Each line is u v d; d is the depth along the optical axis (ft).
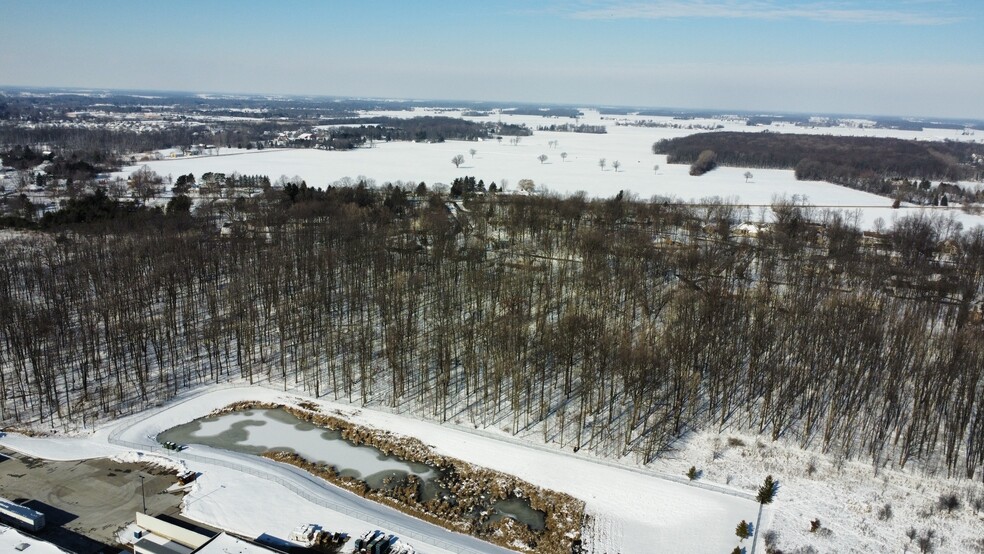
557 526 311.27
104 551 279.28
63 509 307.17
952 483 339.36
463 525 311.27
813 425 389.19
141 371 428.97
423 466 359.25
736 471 352.69
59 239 645.92
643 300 523.29
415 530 302.45
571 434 384.88
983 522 314.76
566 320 438.40
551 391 425.69
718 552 290.76
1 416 392.68
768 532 303.07
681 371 390.21
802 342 422.82
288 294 536.83
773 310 458.50
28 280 535.19
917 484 339.36
